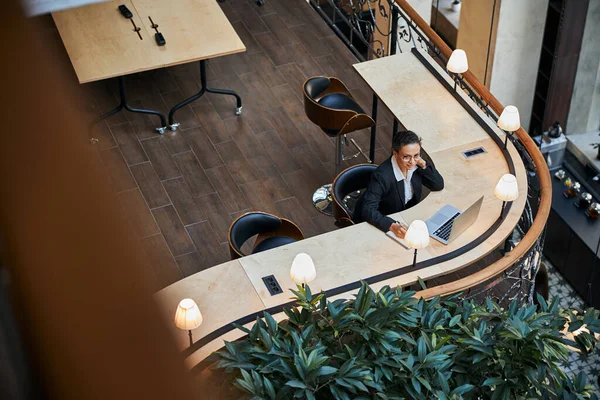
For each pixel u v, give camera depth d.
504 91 13.91
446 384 3.13
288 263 4.89
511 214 5.32
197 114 7.90
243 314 4.54
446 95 6.45
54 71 0.22
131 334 0.22
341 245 5.03
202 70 7.69
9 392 0.21
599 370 9.89
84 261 0.22
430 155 5.81
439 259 4.93
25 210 0.21
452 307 3.94
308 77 8.41
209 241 6.71
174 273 6.45
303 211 6.99
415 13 7.38
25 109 0.21
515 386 3.38
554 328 3.62
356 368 3.12
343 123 6.61
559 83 13.80
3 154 0.21
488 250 5.03
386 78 6.63
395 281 4.79
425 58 6.84
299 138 7.69
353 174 6.03
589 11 12.84
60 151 0.21
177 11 7.92
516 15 12.87
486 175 5.64
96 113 7.79
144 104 7.98
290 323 3.61
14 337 0.21
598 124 14.46
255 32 9.00
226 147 7.56
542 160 5.89
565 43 13.28
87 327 0.21
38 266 0.21
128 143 7.57
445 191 5.48
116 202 0.22
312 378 2.95
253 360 3.38
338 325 3.40
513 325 3.45
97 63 7.21
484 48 13.45
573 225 13.63
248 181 7.23
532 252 5.45
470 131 6.06
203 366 4.02
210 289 4.70
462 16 13.66
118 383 0.21
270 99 8.12
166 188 7.14
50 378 0.21
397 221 5.21
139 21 7.74
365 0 8.37
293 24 9.12
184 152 7.49
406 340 3.32
